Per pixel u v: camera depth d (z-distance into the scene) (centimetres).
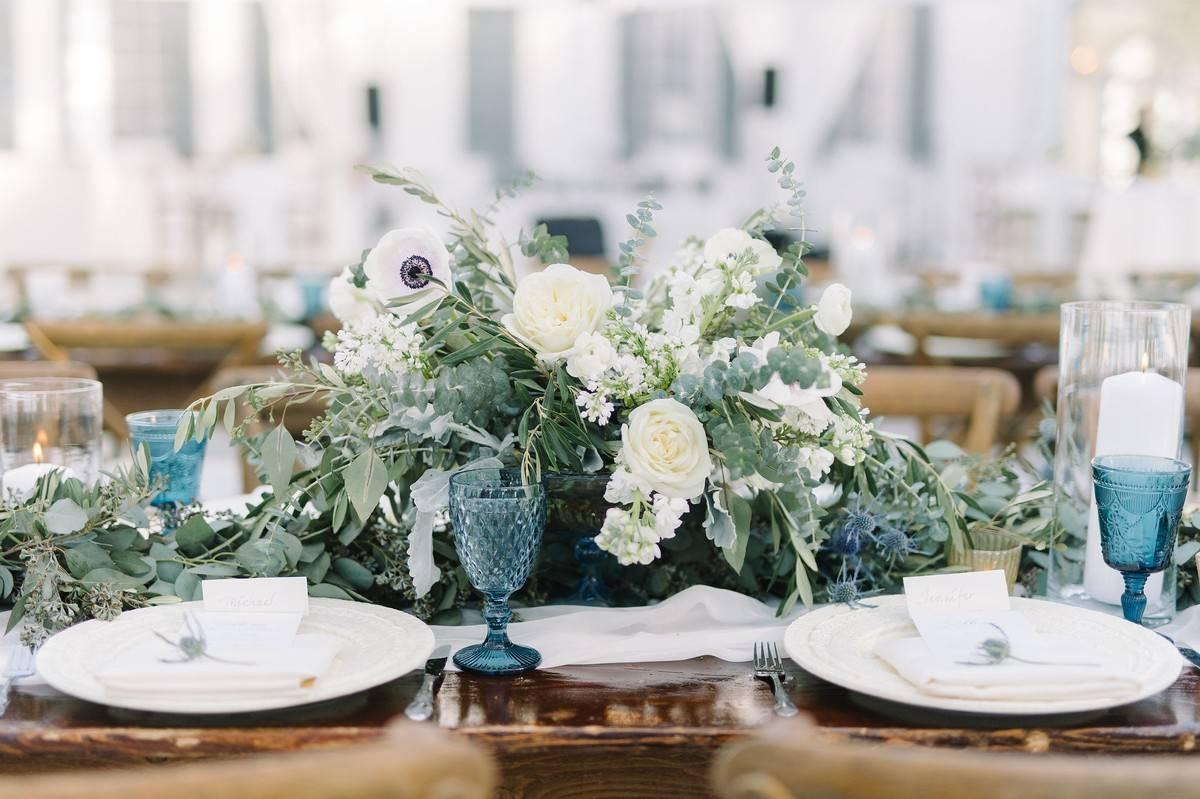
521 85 856
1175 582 124
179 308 334
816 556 131
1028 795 66
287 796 65
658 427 108
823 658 105
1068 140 846
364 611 115
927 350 299
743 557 114
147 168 830
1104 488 115
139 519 125
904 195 851
